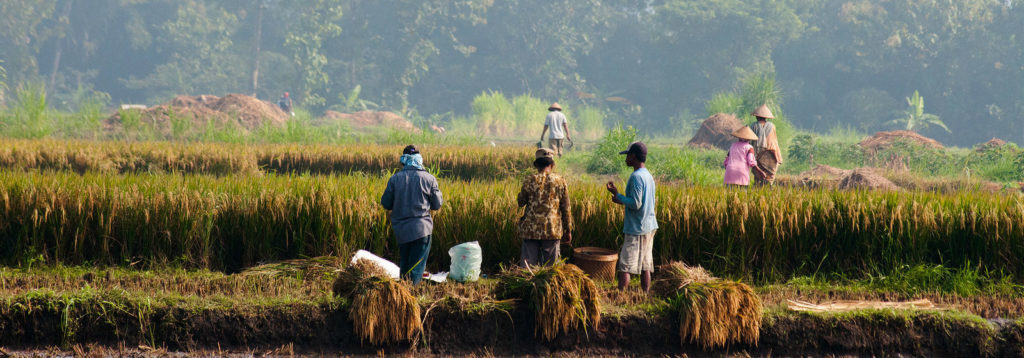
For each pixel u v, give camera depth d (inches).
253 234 283.7
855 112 2025.1
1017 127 1873.8
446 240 291.4
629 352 215.9
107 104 2274.9
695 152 810.8
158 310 209.2
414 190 246.8
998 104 1914.4
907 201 287.6
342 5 2362.2
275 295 229.5
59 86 2300.7
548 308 212.2
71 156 528.4
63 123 905.5
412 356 209.8
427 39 2188.7
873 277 270.4
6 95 1919.3
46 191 276.4
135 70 2428.6
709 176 575.8
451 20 2252.7
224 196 287.9
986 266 268.2
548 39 2261.3
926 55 1988.2
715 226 281.4
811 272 283.9
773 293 251.4
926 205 278.2
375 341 211.2
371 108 2139.5
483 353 214.1
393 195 248.4
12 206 275.0
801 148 826.8
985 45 1920.5
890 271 272.4
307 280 255.8
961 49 1952.5
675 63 2154.3
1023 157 660.7
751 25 1984.5
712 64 2070.6
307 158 573.9
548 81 2247.8
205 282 245.8
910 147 783.1
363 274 219.6
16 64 2023.9
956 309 228.8
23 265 267.4
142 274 259.1
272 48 2477.9
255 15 2472.9
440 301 219.5
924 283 260.1
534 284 216.5
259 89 2337.6
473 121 1434.5
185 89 2229.3
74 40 2357.3
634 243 245.0
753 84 1155.3
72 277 248.7
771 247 281.7
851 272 281.3
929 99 2000.5
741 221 273.1
